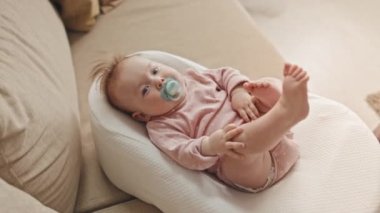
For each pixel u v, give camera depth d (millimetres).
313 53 1968
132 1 1632
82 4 1471
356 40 1998
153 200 1041
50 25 1312
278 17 2145
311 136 1113
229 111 1087
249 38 1490
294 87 939
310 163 1079
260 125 946
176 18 1564
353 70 1884
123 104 1092
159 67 1098
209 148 972
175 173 995
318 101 1172
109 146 1051
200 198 979
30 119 935
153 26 1543
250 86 1057
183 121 1062
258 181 1017
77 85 1391
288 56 1966
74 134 1105
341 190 1013
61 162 1005
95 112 1078
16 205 768
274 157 1038
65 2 1465
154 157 1010
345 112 1139
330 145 1090
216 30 1518
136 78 1074
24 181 908
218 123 1070
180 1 1622
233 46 1464
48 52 1186
